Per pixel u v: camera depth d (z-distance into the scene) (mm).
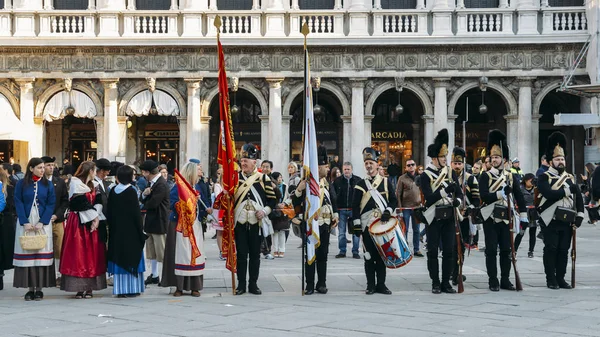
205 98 38219
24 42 37094
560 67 37594
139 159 41500
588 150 37375
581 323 11820
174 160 41719
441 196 15203
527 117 37781
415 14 37938
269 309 13336
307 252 15086
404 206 22516
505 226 15711
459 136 41750
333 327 11594
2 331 11484
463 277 16734
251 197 15383
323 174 16078
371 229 15000
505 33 37656
